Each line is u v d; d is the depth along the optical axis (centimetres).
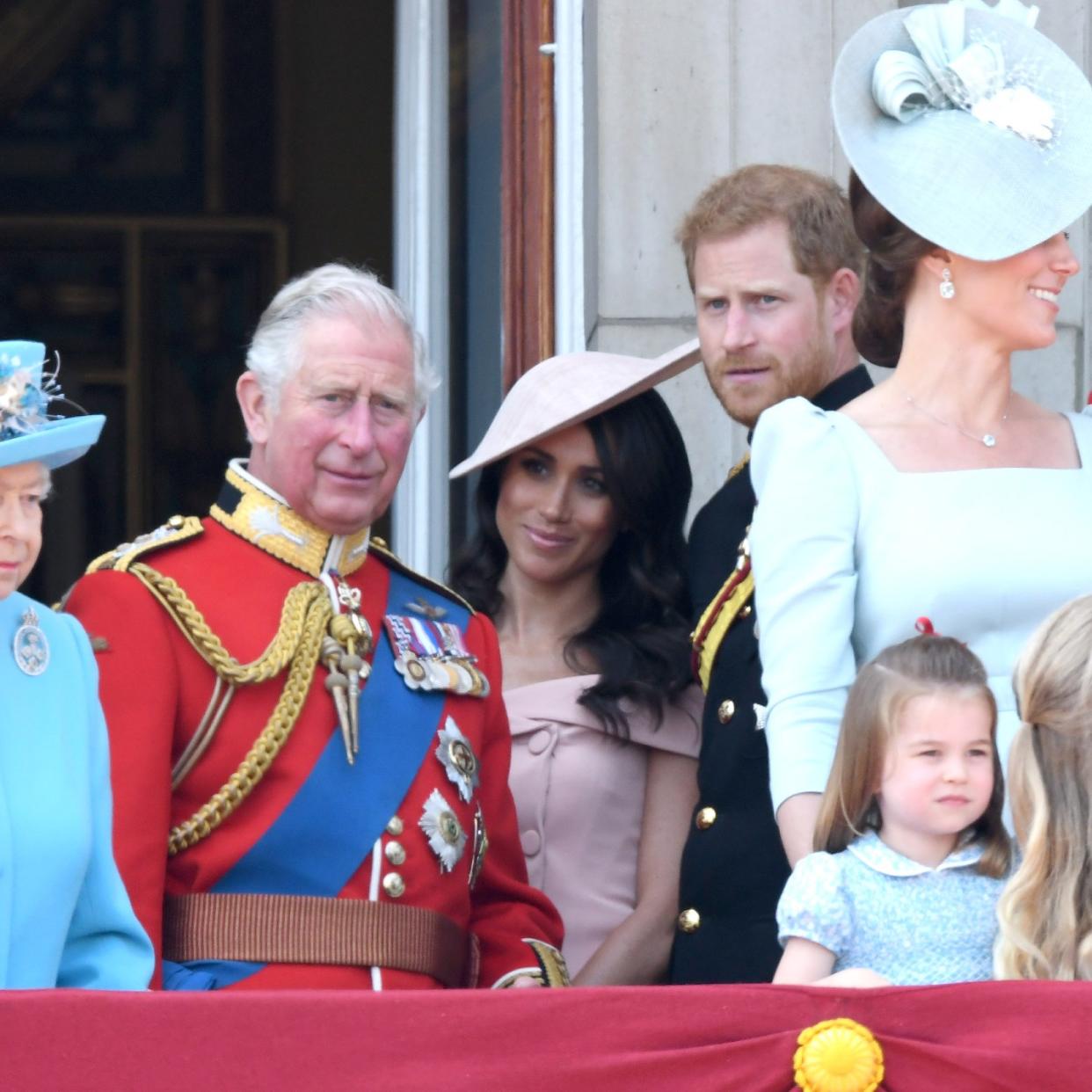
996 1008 1073
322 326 1452
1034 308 1359
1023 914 1183
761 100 2080
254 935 1370
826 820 1231
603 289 2069
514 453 1745
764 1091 1066
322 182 3747
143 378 3734
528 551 1736
